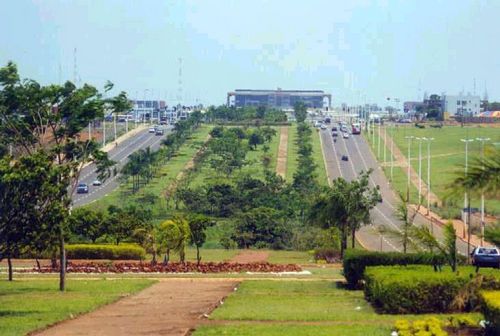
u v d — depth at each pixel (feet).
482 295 106.22
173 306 134.51
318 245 272.72
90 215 258.98
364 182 244.22
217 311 124.67
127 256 246.47
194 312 125.70
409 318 116.06
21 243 136.67
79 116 166.20
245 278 189.26
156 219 350.43
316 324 111.04
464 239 293.02
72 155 170.40
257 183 397.80
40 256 235.40
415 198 420.77
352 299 143.33
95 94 167.94
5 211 132.67
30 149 180.86
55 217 135.13
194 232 226.17
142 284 172.55
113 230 257.96
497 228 109.50
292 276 193.88
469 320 105.29
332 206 239.09
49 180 134.31
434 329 97.35
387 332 101.60
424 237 140.56
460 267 145.79
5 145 169.78
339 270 212.02
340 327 106.73
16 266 228.63
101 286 169.58
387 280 123.65
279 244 299.38
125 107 173.17
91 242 261.85
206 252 279.90
